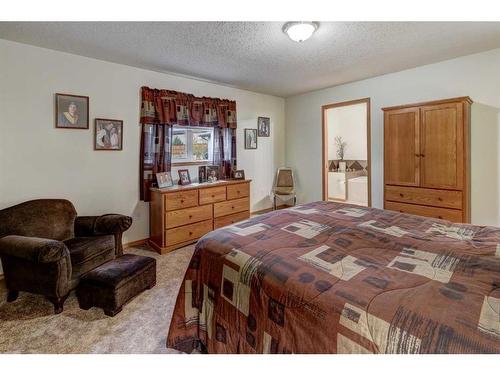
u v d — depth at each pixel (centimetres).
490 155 317
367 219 198
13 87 267
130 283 214
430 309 90
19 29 241
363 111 645
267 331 116
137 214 362
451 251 134
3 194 266
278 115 548
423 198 332
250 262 133
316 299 103
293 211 227
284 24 235
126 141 348
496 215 318
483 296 96
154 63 334
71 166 306
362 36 263
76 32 248
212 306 146
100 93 322
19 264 210
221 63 335
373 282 108
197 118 406
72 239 255
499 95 307
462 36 268
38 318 198
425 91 358
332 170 670
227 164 453
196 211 361
